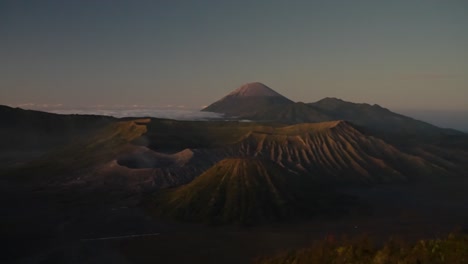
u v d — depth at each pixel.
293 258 18.38
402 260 14.34
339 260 16.06
